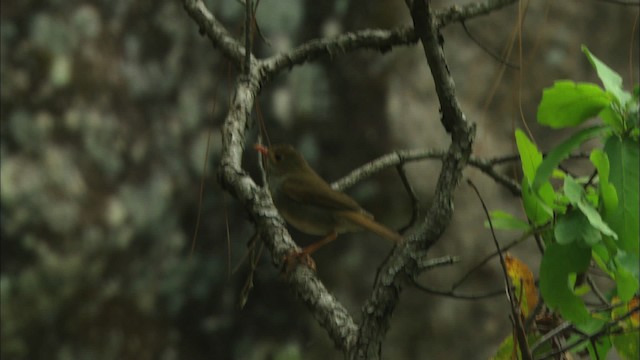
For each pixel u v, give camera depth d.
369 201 13.04
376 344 4.05
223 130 5.12
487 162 6.54
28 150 13.69
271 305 14.06
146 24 14.68
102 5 14.48
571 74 13.39
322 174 13.45
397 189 12.97
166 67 14.68
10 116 13.71
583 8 13.64
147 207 14.16
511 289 4.30
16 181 13.48
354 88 13.52
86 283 13.67
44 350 13.34
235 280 14.23
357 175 6.30
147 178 14.30
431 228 4.17
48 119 13.87
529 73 13.30
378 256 13.22
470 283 12.82
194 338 14.13
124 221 13.98
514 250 12.83
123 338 13.79
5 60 13.84
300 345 13.82
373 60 13.47
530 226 4.66
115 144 14.14
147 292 14.06
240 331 14.09
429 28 4.36
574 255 4.29
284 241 4.68
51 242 13.55
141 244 14.11
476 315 12.77
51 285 13.45
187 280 14.23
